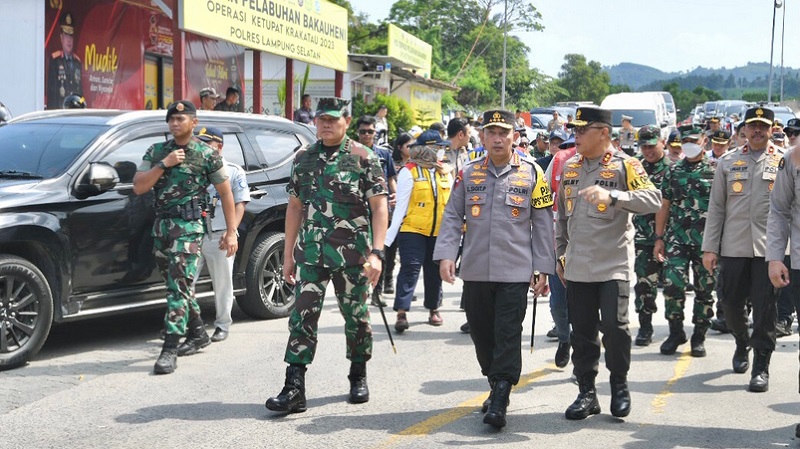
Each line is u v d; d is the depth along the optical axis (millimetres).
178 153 7242
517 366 5875
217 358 7680
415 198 8906
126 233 7816
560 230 6273
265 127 9555
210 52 21750
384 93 34812
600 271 5949
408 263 8914
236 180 8117
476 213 5996
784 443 5594
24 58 14305
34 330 7211
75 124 8172
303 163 6113
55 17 15820
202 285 8555
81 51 16688
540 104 78312
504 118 5977
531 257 5965
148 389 6672
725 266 7344
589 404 6109
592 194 5680
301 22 18750
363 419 5984
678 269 8281
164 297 8180
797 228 5879
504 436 5664
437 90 43219
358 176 6043
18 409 6117
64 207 7410
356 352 6328
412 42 34375
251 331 8789
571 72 112188
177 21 13453
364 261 6117
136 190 7258
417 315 9961
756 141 7242
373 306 10477
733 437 5711
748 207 7215
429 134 8984
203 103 15117
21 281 7105
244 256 9000
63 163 7684
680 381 7266
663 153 8766
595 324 6102
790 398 6742
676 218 8375
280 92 25719
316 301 6082
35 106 14391
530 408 6352
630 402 6152
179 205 7336
